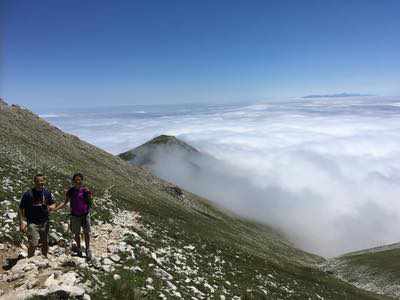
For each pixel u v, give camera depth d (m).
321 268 85.25
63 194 30.02
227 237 59.03
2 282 12.31
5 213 18.66
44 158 49.56
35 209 14.62
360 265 78.19
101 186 47.56
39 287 11.70
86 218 15.89
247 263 34.28
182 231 37.97
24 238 16.56
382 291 62.56
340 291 43.66
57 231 18.55
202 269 23.11
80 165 60.25
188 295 16.56
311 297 30.22
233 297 19.88
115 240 20.67
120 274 14.99
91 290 12.41
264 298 22.47
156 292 14.79
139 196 57.91
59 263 14.13
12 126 62.56
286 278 35.62
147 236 25.86
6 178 26.41
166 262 20.50
